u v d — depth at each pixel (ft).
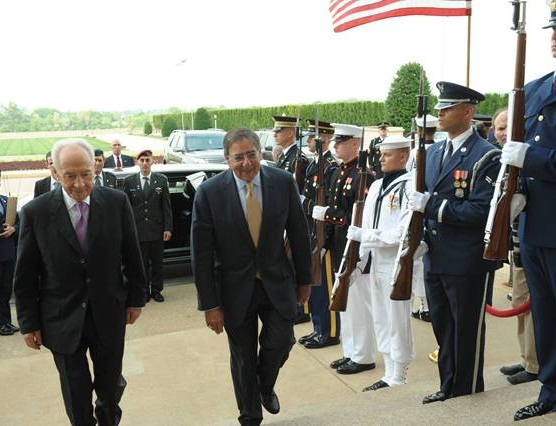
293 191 10.52
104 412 10.30
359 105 83.15
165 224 22.33
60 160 9.17
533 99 9.28
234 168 9.80
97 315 9.71
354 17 20.43
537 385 10.98
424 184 10.71
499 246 9.04
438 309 11.00
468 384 10.85
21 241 9.56
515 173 8.85
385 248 13.66
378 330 14.25
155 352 16.93
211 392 14.37
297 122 19.84
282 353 10.46
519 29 8.70
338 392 14.28
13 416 13.48
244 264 10.16
